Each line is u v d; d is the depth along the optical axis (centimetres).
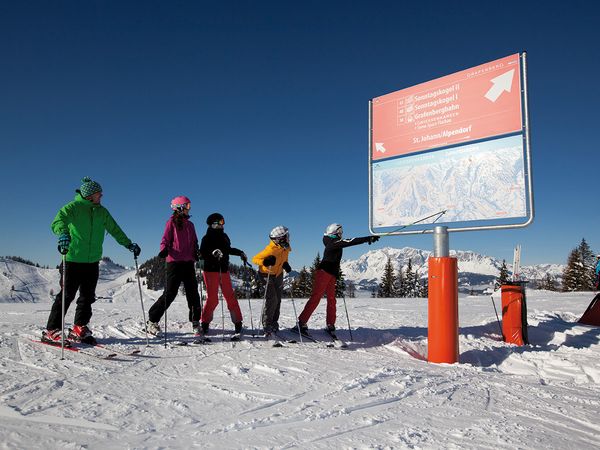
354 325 709
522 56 482
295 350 469
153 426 239
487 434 234
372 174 596
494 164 496
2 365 371
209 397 297
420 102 560
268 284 558
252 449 208
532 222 464
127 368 375
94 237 473
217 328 615
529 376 396
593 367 427
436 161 541
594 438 236
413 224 550
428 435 231
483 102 509
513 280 622
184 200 540
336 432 233
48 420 244
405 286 5969
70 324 629
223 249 544
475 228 498
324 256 583
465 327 698
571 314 880
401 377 361
